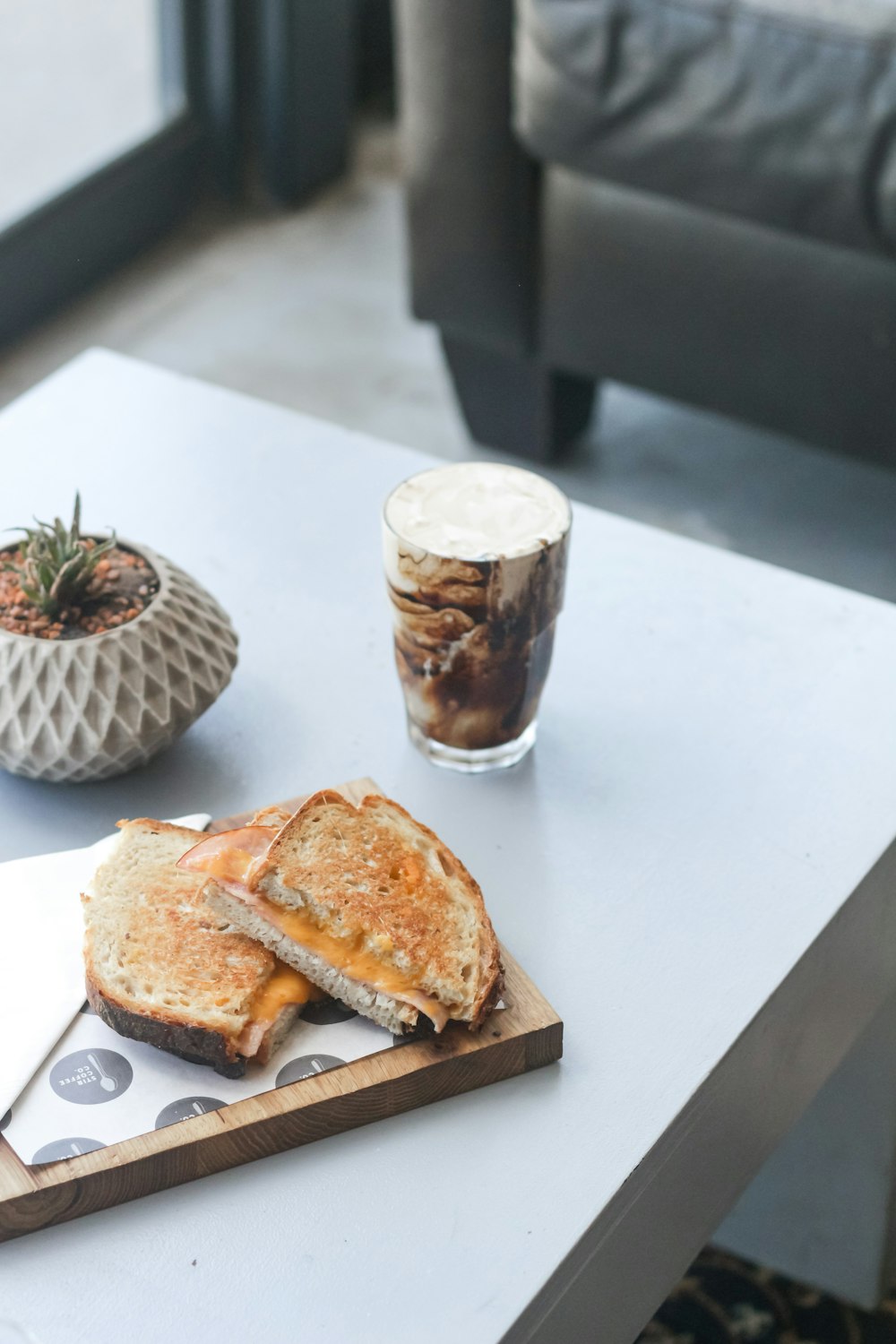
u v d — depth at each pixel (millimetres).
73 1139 568
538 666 758
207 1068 602
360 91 2842
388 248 2428
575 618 899
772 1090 721
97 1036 618
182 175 2436
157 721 733
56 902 681
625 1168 592
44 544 758
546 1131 607
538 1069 633
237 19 2350
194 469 1012
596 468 1891
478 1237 566
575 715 831
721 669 864
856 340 1553
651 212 1596
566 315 1721
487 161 1633
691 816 766
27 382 2055
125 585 771
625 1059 638
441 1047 610
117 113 2307
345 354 2148
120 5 2236
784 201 1451
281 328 2205
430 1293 547
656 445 1934
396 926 629
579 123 1514
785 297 1566
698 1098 631
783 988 682
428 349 2166
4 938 661
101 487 986
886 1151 950
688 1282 1075
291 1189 581
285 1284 548
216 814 755
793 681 857
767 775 792
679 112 1456
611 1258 605
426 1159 594
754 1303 1060
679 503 1827
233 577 916
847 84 1358
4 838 737
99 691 721
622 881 727
